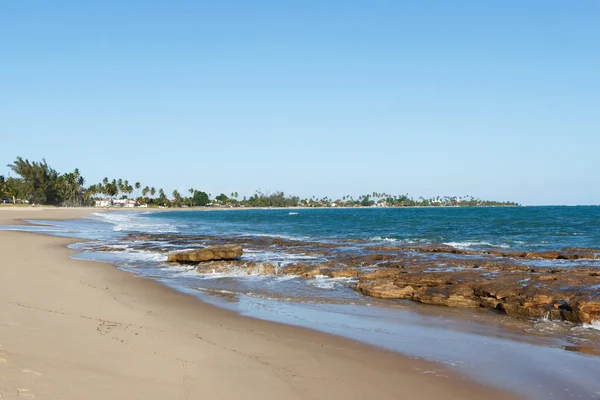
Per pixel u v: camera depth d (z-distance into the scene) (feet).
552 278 53.31
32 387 19.63
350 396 23.43
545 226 191.01
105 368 23.29
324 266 70.18
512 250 95.81
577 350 33.12
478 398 24.20
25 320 31.78
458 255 82.64
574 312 40.93
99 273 62.23
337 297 52.29
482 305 47.75
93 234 143.33
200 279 62.90
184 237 128.88
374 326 39.40
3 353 23.63
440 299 49.08
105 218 283.18
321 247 100.22
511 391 25.26
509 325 40.47
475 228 182.29
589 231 161.48
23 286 47.26
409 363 29.45
